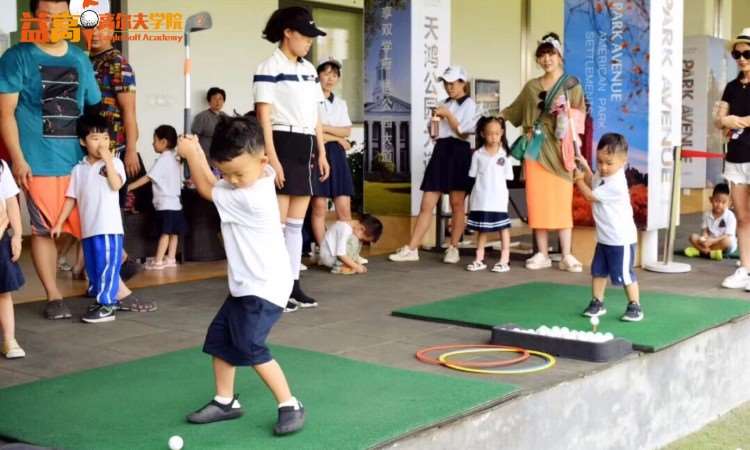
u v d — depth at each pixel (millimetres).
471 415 3330
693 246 7602
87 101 5168
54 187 4980
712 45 11852
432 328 4883
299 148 5164
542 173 6844
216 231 7648
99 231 4941
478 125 6996
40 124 4918
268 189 3205
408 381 3725
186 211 7527
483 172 6848
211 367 3979
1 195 4016
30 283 6402
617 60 6984
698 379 4672
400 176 8070
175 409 3391
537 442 3619
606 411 3994
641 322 4855
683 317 4984
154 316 5137
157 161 7145
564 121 6668
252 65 10312
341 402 3438
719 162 12180
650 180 6887
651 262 7082
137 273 6367
